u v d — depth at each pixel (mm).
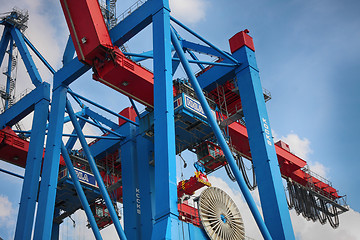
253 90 37562
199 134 39781
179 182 41312
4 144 42281
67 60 39312
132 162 43312
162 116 28797
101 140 46750
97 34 34594
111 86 37844
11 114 42656
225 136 39781
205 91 40688
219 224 32094
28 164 37562
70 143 45625
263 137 35594
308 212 48719
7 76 46125
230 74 39625
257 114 36594
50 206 34000
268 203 33250
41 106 39938
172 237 24797
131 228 40500
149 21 34438
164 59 30828
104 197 36594
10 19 44938
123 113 46094
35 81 41625
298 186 49031
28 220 35281
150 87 38156
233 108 42031
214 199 33156
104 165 47312
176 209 26094
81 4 35094
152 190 41344
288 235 31906
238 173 31188
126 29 35438
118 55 35969
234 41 40156
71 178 41969
